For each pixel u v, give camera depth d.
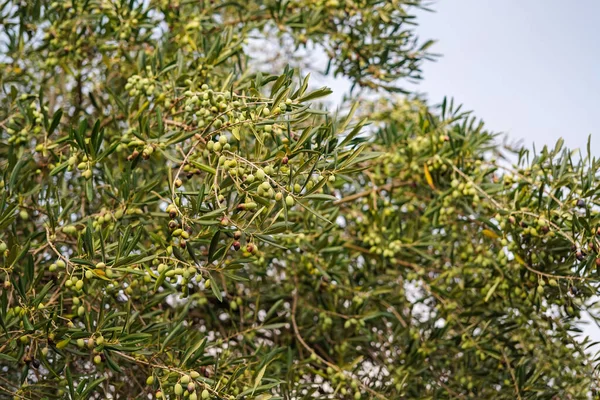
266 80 2.64
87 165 2.65
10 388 3.15
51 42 3.74
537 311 3.25
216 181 2.33
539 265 3.20
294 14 4.16
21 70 4.04
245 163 2.38
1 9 3.81
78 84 3.95
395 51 4.33
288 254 4.00
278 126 2.45
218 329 4.13
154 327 2.78
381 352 4.03
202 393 2.36
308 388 3.47
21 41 3.88
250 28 4.04
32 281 2.53
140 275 2.49
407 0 4.22
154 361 2.63
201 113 2.69
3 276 2.80
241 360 2.94
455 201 3.71
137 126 3.38
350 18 4.25
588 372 3.27
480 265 3.70
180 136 2.72
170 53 3.86
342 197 4.68
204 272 2.44
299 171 2.30
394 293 4.21
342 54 4.29
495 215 3.30
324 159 2.41
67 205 2.89
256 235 2.33
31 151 3.36
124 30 3.69
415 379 3.75
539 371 3.40
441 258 4.16
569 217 2.95
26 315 2.47
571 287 2.94
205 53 3.37
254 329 3.34
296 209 3.94
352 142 2.56
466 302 3.87
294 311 3.80
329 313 3.84
